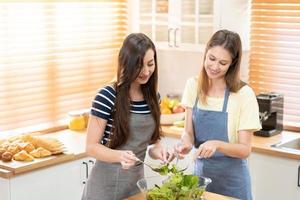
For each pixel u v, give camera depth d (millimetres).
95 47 4422
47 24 4043
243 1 4023
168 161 2752
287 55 3979
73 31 4234
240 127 2867
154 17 4316
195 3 4035
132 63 2547
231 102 2896
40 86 4043
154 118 2752
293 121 4020
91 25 4367
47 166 3369
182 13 4125
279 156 3443
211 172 2932
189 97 3041
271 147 3518
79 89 4328
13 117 3887
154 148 2828
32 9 3938
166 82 4668
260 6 4027
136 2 4422
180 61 4551
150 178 2521
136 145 2734
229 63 2807
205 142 2814
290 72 3980
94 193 2764
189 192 2307
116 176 2729
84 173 3609
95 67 4441
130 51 2551
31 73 3975
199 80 2967
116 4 4531
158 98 2781
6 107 3836
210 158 2926
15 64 3867
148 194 2332
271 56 4055
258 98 3789
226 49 2750
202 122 2975
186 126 3066
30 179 3291
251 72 4164
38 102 4039
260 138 3756
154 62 2633
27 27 3920
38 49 4008
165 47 4289
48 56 4074
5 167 3209
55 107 4164
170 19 4203
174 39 4211
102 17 4445
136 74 2561
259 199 3590
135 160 2508
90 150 2627
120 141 2674
